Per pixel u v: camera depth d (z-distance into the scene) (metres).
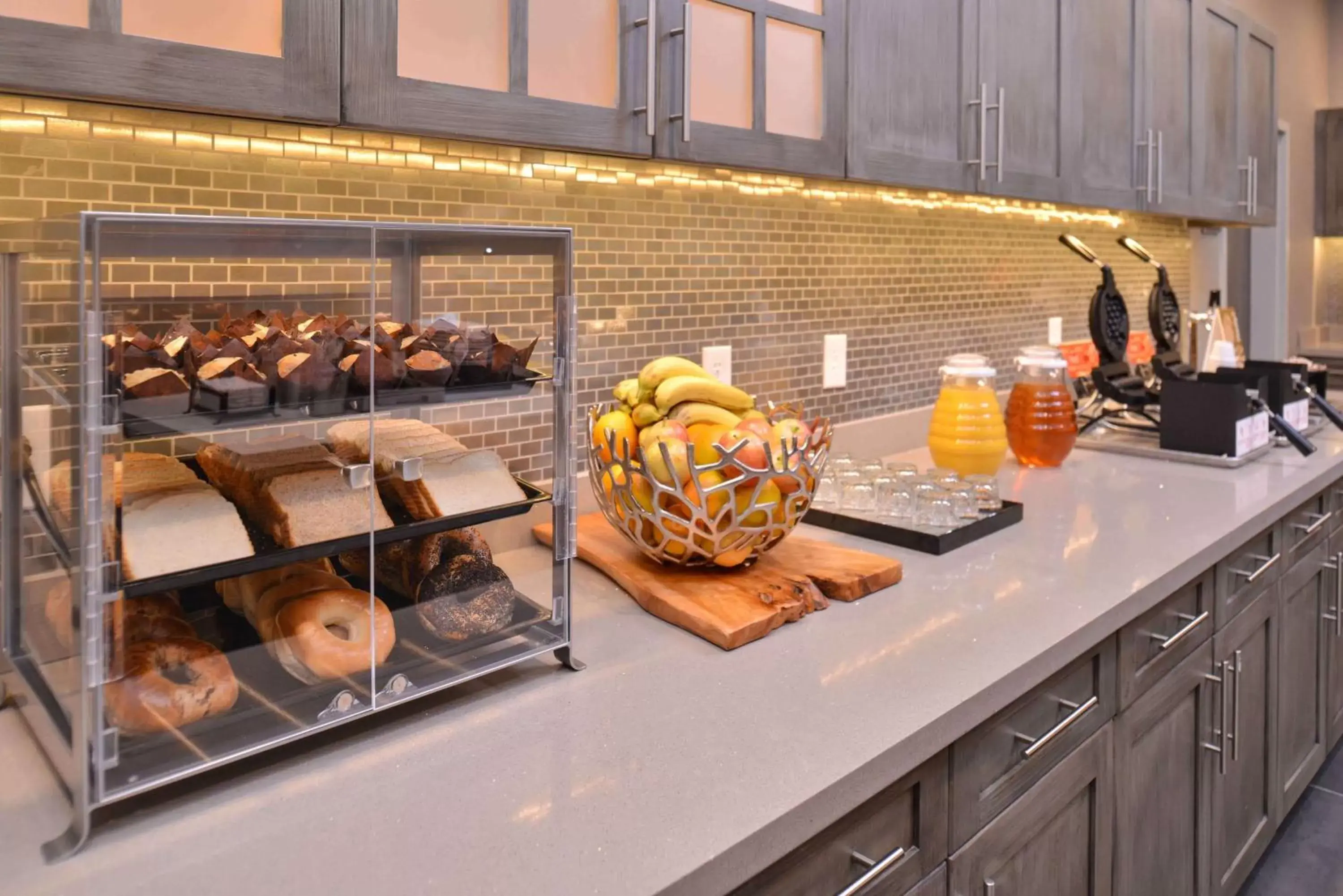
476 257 0.95
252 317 0.88
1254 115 2.99
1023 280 2.65
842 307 2.05
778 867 0.83
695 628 1.15
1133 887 1.44
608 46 1.21
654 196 1.64
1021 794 1.15
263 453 0.83
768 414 1.54
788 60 1.46
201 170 1.12
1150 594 1.33
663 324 1.68
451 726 0.92
